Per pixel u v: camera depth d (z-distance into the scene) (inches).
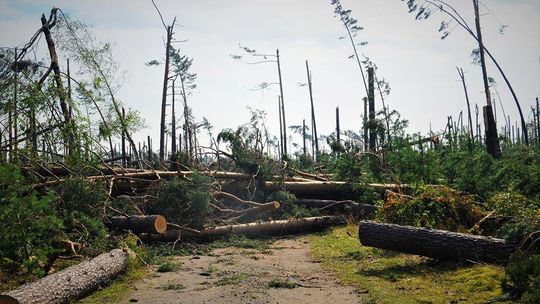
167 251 430.0
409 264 337.4
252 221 557.6
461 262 315.9
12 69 598.9
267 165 620.1
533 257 240.2
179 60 1282.0
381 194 642.2
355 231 524.7
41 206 311.0
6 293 228.8
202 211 481.1
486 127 714.2
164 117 1104.8
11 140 521.3
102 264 307.0
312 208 622.8
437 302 243.9
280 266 365.1
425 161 650.2
